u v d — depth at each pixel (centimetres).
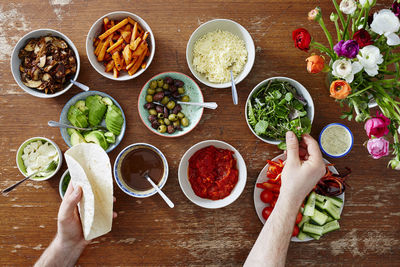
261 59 156
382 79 117
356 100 113
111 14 142
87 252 154
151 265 155
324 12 155
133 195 144
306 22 155
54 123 142
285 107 143
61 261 136
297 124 139
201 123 155
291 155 130
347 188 157
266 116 145
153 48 145
